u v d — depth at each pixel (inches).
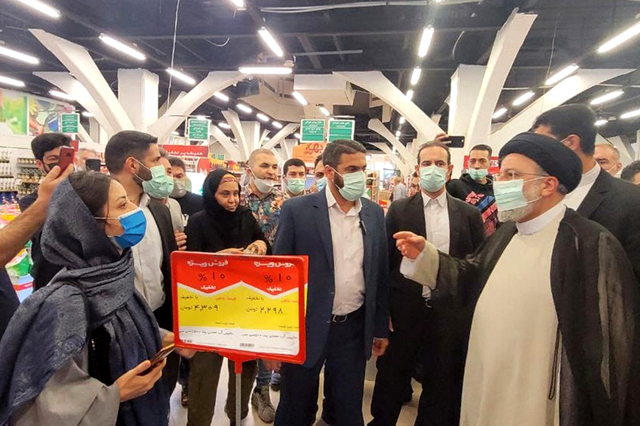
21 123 566.3
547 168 45.5
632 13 280.1
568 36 322.3
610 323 39.8
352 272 69.2
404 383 82.5
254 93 574.2
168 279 71.5
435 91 503.2
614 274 40.6
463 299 54.7
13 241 47.3
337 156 67.5
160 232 70.5
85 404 35.0
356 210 70.9
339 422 71.8
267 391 97.6
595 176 57.8
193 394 78.0
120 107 388.5
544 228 47.3
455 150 334.3
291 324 38.5
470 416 50.4
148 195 70.6
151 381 40.9
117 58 394.0
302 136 387.5
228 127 914.1
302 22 294.4
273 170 114.2
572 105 58.5
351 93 474.6
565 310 41.6
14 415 34.6
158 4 295.9
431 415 60.1
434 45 349.1
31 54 400.2
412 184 184.9
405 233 55.9
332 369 71.3
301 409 70.1
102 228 40.8
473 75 342.3
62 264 39.3
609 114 540.7
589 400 39.6
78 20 278.7
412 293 81.0
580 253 42.6
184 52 407.2
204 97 421.1
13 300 55.6
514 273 47.9
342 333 69.9
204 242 82.4
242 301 39.6
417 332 80.7
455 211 84.1
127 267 43.6
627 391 39.3
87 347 38.4
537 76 418.6
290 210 69.4
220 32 305.7
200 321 40.8
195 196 129.0
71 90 455.2
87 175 41.0
